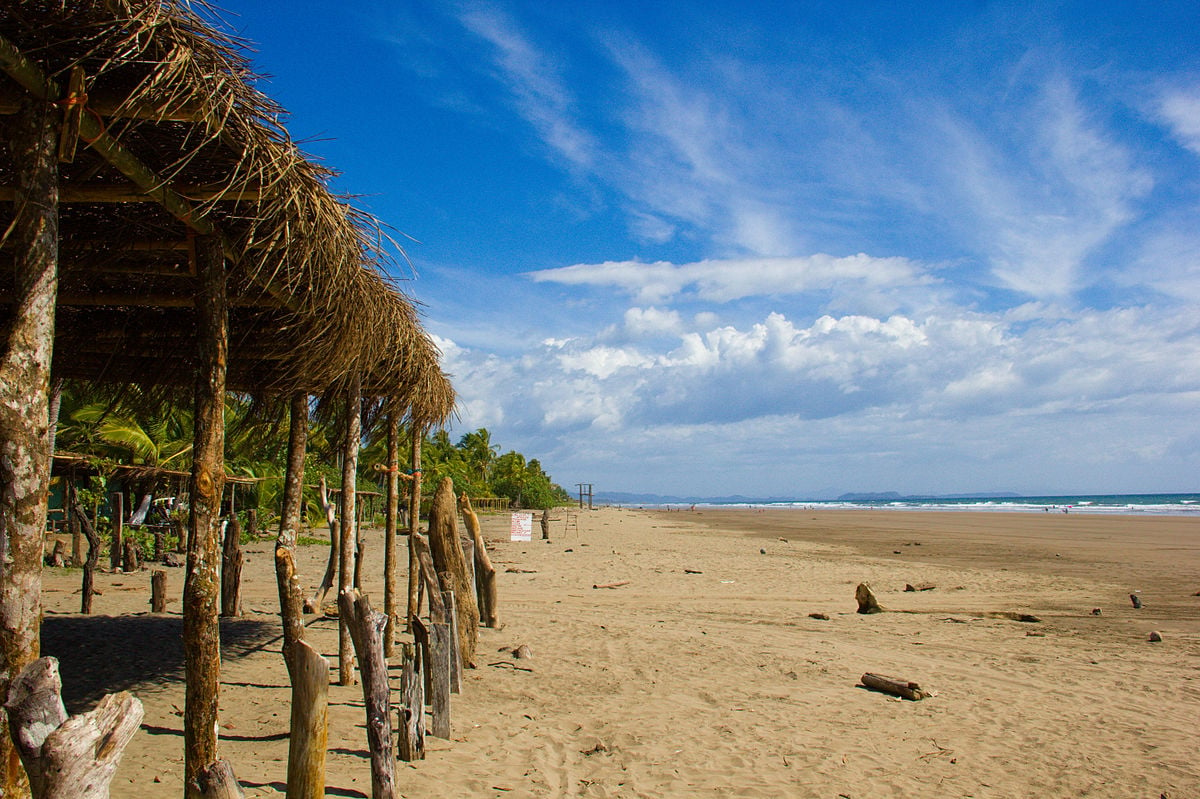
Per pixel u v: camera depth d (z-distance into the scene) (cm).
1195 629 1107
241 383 654
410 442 911
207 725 359
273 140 369
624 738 575
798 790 491
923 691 714
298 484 627
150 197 355
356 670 693
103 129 314
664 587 1517
